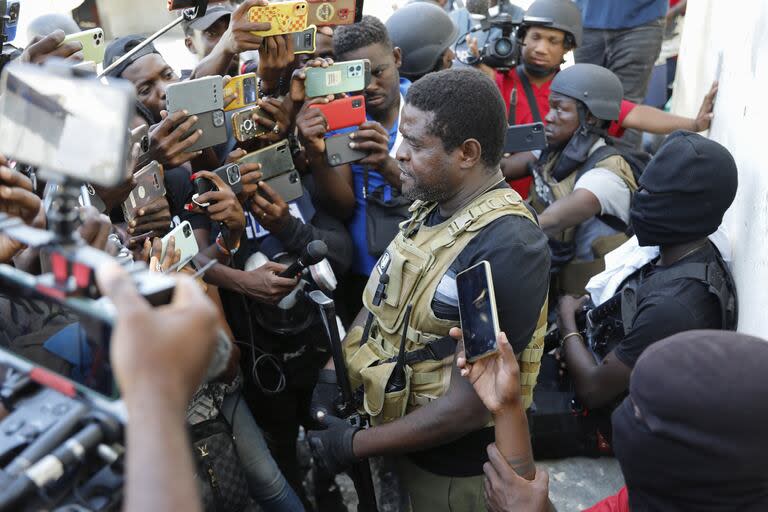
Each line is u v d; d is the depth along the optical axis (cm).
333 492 283
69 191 85
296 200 295
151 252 195
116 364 74
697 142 221
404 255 198
